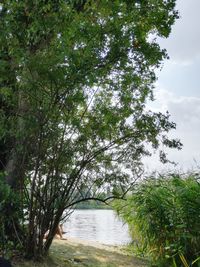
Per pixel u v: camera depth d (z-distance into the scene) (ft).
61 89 20.58
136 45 21.66
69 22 19.93
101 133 23.66
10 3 21.08
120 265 26.35
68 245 30.94
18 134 21.33
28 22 21.24
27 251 22.76
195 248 23.53
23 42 21.15
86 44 19.66
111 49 20.52
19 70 20.75
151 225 25.84
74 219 79.25
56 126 21.79
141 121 24.29
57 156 22.81
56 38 20.56
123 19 20.53
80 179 23.99
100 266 25.36
